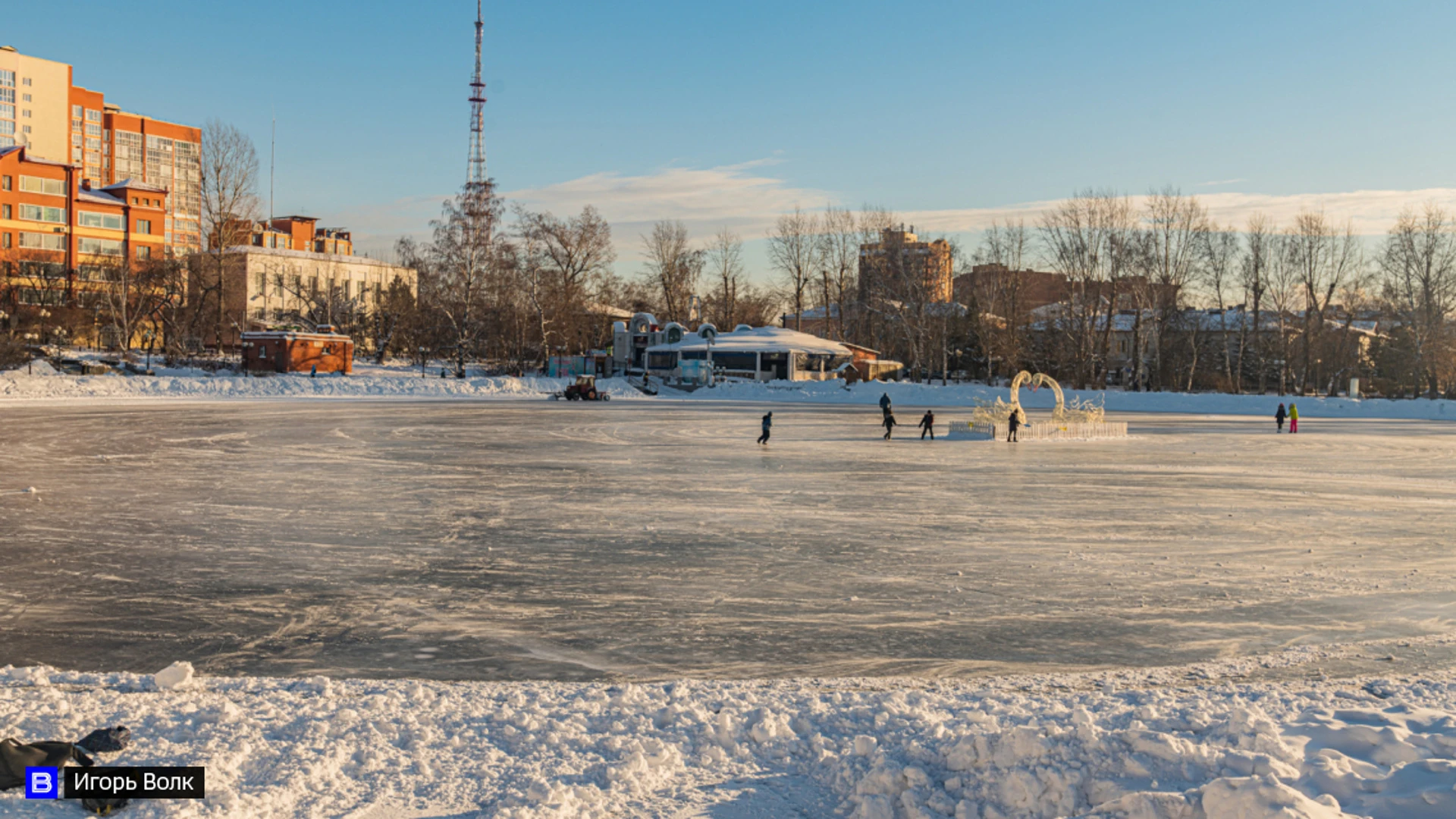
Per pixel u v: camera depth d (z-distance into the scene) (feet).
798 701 22.53
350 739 19.10
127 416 131.75
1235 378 307.37
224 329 317.42
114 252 300.20
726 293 380.78
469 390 223.30
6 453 83.82
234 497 60.59
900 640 30.12
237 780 16.98
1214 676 26.20
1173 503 63.00
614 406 195.31
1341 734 17.75
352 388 209.46
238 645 28.63
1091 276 277.85
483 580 38.11
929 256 300.40
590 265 306.55
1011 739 16.92
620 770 17.44
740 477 75.41
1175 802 14.16
